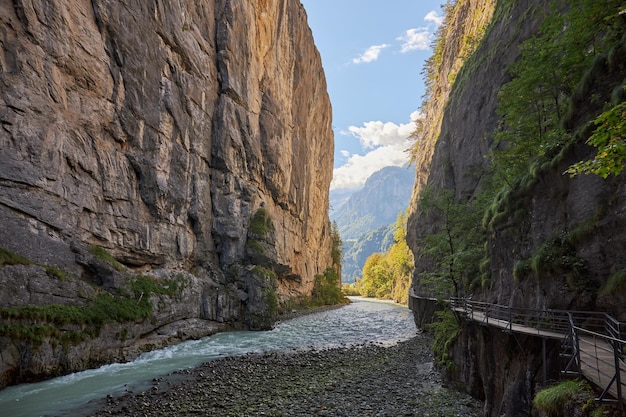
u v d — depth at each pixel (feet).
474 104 136.26
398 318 181.27
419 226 170.60
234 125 160.76
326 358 89.35
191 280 122.31
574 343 30.96
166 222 121.29
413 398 58.85
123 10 108.68
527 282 49.34
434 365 78.43
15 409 51.13
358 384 66.85
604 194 40.73
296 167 237.86
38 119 78.59
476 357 57.77
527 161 67.77
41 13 81.92
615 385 25.32
